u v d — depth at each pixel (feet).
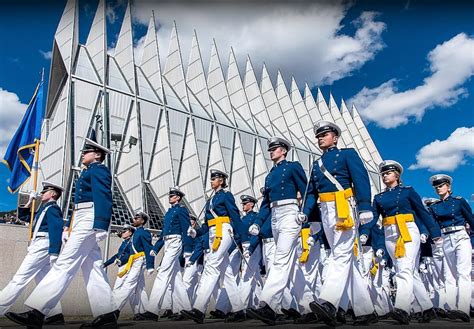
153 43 164.55
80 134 126.11
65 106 125.70
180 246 35.45
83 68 138.00
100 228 20.71
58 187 25.40
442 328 19.98
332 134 23.06
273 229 24.25
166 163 144.87
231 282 32.68
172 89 169.27
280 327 20.66
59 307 25.98
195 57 184.65
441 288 35.73
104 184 21.49
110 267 41.55
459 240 31.94
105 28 146.20
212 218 30.50
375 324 22.39
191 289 39.70
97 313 21.77
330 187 21.67
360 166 21.34
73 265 20.95
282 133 208.03
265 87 220.84
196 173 152.66
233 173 172.76
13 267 34.76
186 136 159.22
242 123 190.19
